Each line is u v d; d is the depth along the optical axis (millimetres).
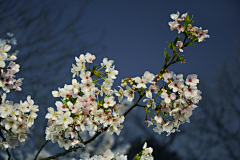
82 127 984
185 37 1014
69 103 988
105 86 1022
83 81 1010
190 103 991
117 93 1019
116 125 1007
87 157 1076
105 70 1030
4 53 996
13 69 1012
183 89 980
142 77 1001
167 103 985
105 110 1008
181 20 1017
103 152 1063
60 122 969
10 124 1015
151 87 990
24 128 1034
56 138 1002
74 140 1009
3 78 1004
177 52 1000
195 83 984
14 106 1013
